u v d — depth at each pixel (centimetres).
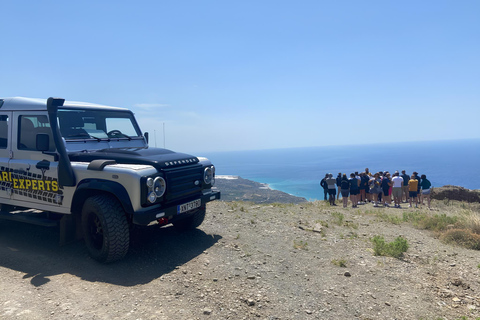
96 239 465
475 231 827
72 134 519
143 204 439
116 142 589
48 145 484
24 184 531
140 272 438
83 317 322
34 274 422
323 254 574
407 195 1653
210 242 581
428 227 927
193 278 427
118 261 462
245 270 466
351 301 399
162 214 455
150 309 343
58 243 538
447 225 899
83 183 467
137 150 537
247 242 607
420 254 634
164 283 407
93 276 420
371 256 587
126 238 451
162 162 480
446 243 746
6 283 393
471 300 433
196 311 344
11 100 566
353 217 1050
